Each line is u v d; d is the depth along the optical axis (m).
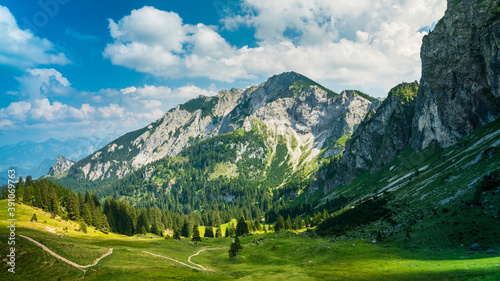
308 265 75.69
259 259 93.62
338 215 142.88
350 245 87.00
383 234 90.69
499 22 141.25
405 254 68.62
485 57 151.00
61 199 167.25
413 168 175.00
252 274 71.62
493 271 42.09
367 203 139.12
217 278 68.44
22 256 63.25
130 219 173.62
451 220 74.38
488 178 79.81
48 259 65.25
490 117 145.00
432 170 128.25
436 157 155.50
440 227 74.56
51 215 136.25
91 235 128.12
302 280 59.22
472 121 159.12
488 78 150.25
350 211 139.50
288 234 128.88
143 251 93.62
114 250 85.94
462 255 58.38
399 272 54.44
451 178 100.88
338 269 66.62
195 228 150.38
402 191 128.75
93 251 78.50
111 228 161.12
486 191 76.69
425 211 90.12
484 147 103.94
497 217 65.50
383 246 78.88
